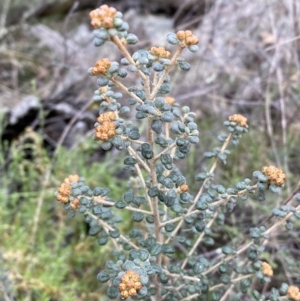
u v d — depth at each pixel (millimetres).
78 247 447
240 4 618
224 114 566
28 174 553
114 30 191
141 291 211
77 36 783
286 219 273
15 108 597
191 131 226
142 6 873
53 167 521
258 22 587
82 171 500
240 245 338
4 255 423
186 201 250
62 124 603
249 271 280
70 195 257
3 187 501
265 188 246
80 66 660
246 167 522
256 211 458
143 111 214
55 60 721
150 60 219
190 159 488
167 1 850
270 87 578
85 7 861
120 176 557
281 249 392
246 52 596
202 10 782
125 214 460
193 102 564
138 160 249
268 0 554
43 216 484
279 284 421
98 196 265
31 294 428
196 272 277
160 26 801
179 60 224
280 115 538
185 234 386
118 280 225
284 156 475
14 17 804
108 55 699
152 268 222
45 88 671
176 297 293
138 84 603
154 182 252
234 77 580
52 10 835
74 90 631
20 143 548
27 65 717
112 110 251
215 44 627
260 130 538
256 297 281
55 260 439
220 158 282
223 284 288
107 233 287
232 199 258
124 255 283
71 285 417
